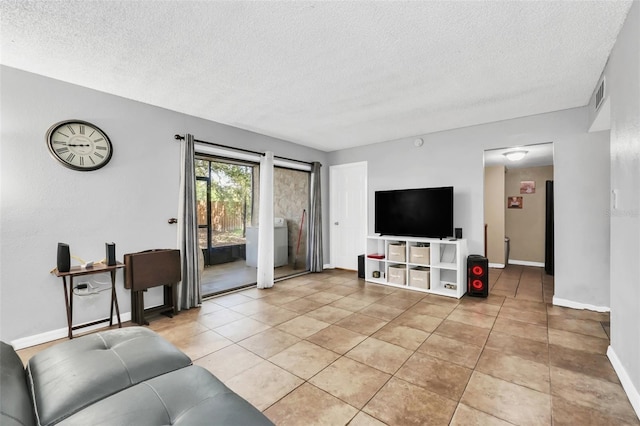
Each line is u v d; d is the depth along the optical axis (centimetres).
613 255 211
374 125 411
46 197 263
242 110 350
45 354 145
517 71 256
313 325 294
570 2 171
